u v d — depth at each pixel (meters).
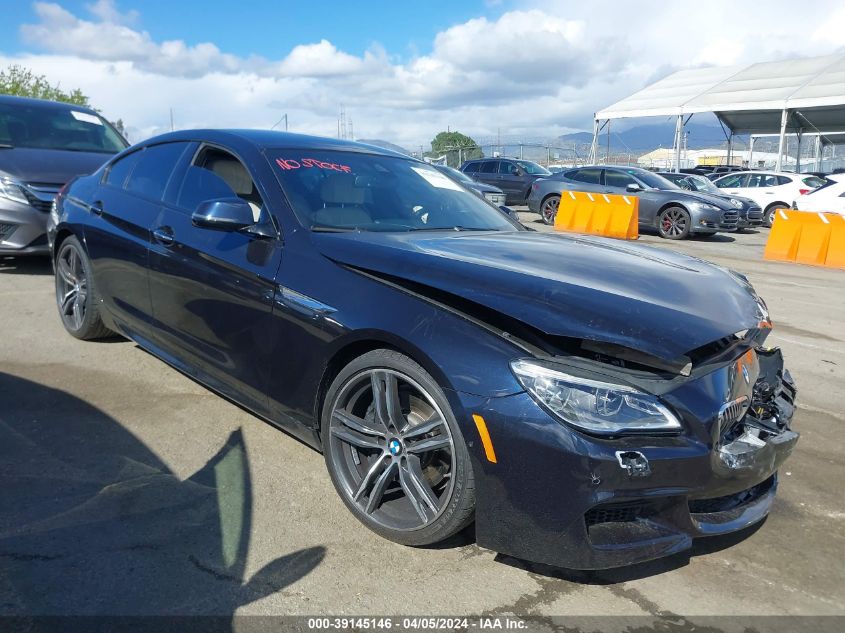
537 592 2.38
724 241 15.29
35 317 5.38
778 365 3.08
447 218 3.59
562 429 2.16
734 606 2.37
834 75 28.23
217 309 3.27
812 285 9.47
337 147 3.83
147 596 2.24
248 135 3.70
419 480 2.54
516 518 2.26
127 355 4.60
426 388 2.44
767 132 39.31
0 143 6.98
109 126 8.09
